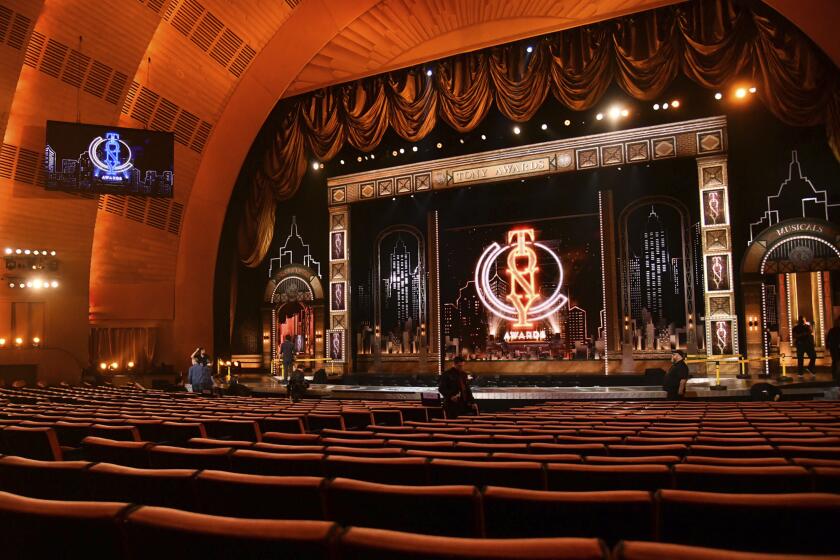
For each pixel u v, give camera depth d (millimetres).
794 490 2613
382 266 21188
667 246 17656
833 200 15648
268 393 15617
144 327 20125
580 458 3324
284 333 22016
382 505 2273
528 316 19172
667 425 5793
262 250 21172
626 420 6430
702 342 16969
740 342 16500
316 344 21328
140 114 18781
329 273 21391
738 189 16719
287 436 4617
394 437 4891
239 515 2498
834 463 3066
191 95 19094
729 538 1964
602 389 14172
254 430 5617
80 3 16062
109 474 2707
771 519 1913
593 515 2074
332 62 18938
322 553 1569
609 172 18203
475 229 20156
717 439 4219
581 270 18656
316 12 17641
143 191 16328
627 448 3822
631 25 16312
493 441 4637
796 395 12922
